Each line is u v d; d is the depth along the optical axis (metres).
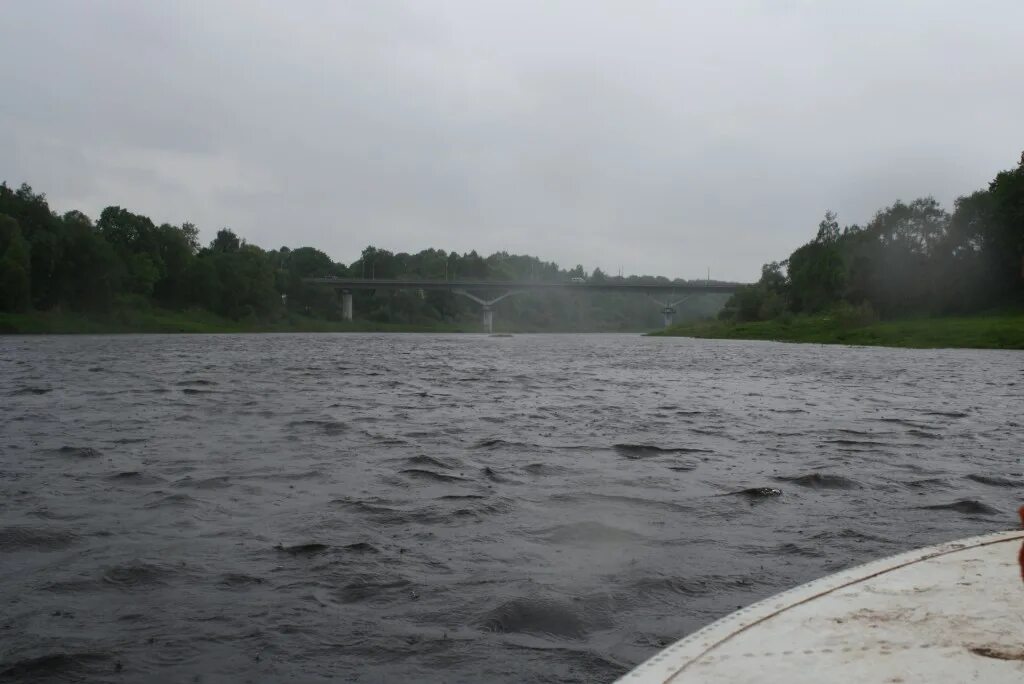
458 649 5.89
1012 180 95.81
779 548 8.30
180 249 151.62
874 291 108.44
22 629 6.20
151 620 6.38
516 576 7.40
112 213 148.00
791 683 3.38
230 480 11.48
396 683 5.40
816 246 128.62
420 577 7.36
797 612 4.18
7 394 24.53
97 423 17.67
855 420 19.11
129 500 10.23
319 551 8.10
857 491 10.98
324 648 5.90
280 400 23.19
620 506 10.05
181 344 77.81
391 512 9.66
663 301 184.62
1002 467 12.84
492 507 9.95
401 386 28.86
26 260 110.94
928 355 60.50
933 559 5.01
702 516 9.59
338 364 44.50
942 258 100.75
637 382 31.78
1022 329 79.44
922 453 14.20
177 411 20.12
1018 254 92.25
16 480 11.44
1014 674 3.40
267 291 166.00
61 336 102.25
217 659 5.71
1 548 8.19
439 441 15.23
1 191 120.81
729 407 21.98
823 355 61.00
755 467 12.77
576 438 15.78
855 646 3.73
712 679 3.45
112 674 5.50
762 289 139.62
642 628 6.29
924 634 3.85
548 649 5.92
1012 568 4.81
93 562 7.74
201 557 7.91
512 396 25.02
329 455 13.58
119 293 130.75
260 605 6.68
